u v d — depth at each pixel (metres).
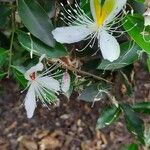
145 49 0.11
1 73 0.13
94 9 0.11
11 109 0.25
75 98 0.25
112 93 0.15
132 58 0.12
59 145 0.25
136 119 0.14
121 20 0.11
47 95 0.12
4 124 0.25
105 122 0.14
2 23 0.13
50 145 0.25
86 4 0.11
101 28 0.11
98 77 0.14
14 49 0.13
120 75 0.15
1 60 0.13
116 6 0.11
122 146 0.24
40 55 0.12
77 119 0.25
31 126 0.25
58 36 0.11
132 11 0.11
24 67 0.12
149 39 0.11
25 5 0.12
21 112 0.25
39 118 0.25
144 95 0.26
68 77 0.12
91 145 0.25
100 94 0.14
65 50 0.12
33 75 0.12
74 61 0.14
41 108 0.25
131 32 0.11
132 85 0.16
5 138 0.25
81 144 0.25
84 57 0.14
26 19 0.11
